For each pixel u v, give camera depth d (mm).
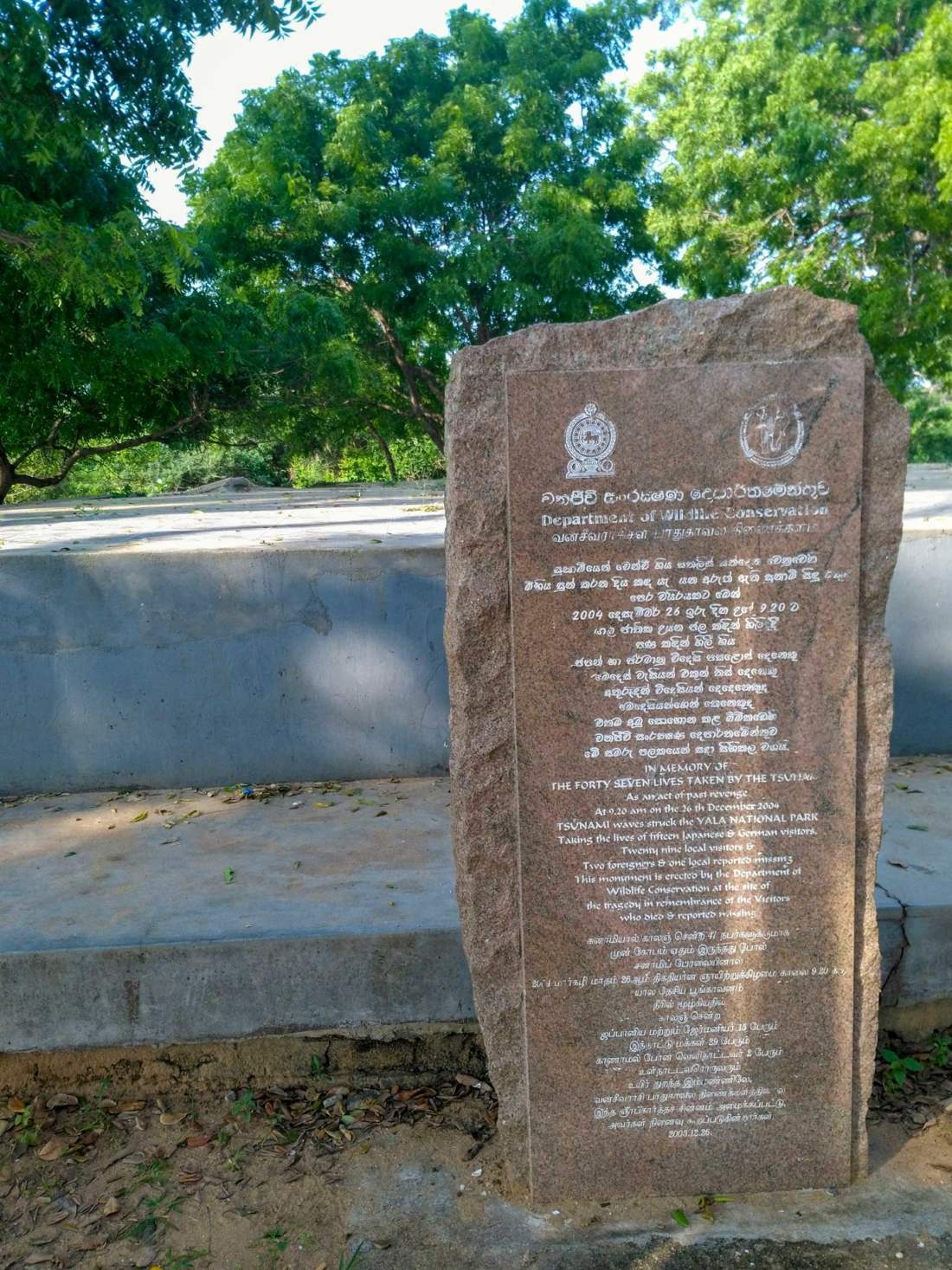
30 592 4812
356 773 5039
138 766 4973
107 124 8602
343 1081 3498
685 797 2660
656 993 2750
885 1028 3572
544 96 16797
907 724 5160
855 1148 2879
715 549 2561
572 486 2529
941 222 15250
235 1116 3338
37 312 10617
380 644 4938
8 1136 3268
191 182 9734
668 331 2541
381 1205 2893
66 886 3820
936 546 5012
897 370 16984
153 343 10836
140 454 23984
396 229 16719
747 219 17125
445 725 5016
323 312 14234
